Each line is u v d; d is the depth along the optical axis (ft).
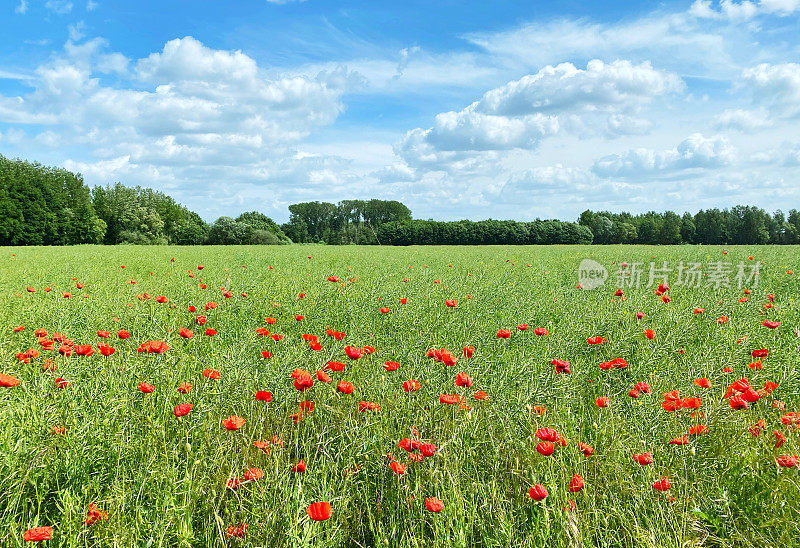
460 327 16.15
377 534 6.07
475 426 8.25
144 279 31.55
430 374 10.89
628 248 116.57
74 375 9.92
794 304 19.57
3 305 19.26
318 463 7.40
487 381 10.85
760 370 11.05
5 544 5.31
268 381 10.18
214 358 11.91
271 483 6.68
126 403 8.44
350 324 16.56
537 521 5.98
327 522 6.03
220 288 23.88
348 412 9.25
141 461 7.06
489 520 6.28
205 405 8.86
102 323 15.93
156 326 14.97
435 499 5.78
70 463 6.82
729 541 6.14
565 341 13.69
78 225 214.90
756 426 8.32
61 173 223.71
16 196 194.90
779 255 63.26
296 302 20.07
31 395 8.49
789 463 6.61
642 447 7.88
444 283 28.14
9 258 58.03
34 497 6.49
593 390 11.00
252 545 5.78
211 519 6.29
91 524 5.74
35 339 13.60
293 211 369.09
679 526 6.22
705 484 7.32
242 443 8.13
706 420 8.66
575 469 7.02
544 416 8.91
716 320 16.25
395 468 6.63
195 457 7.22
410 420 8.91
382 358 12.92
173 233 279.69
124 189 260.62
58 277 30.53
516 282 28.84
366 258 62.54
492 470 7.38
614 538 5.97
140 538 5.66
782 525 6.17
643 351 12.44
